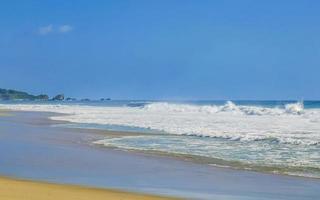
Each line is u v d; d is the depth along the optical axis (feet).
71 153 69.51
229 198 39.78
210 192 42.11
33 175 49.55
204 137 95.20
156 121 146.82
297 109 177.27
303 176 51.37
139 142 86.48
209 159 64.03
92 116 188.03
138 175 50.90
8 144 81.51
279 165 58.75
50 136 98.07
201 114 189.67
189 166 57.77
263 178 49.96
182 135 100.58
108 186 43.86
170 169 55.47
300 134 96.27
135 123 139.64
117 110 258.78
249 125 123.03
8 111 261.65
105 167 56.24
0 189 39.42
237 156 66.95
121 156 66.74
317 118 148.46
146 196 39.11
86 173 51.65
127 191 41.37
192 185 45.39
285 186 45.60
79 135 100.99
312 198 40.24
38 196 37.06
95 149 75.25
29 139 91.09
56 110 275.80
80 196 37.83
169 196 39.63
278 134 96.58
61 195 37.88
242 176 51.16
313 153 69.46
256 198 40.01
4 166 55.83
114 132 109.19
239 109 199.31
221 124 128.06
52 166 56.39
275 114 172.96
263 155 67.77
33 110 279.28
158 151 72.90
